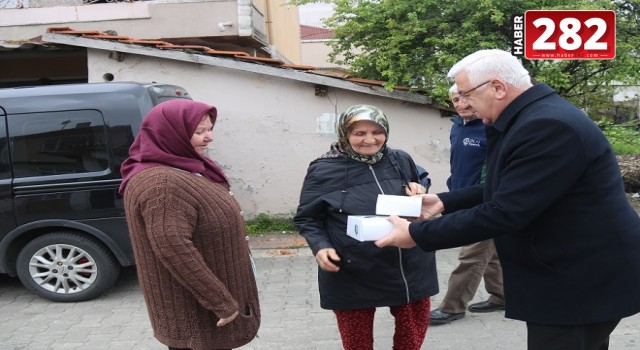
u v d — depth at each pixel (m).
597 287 1.97
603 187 1.95
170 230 2.08
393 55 6.89
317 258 2.59
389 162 2.75
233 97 7.05
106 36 6.87
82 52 8.14
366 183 2.67
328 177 2.70
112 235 4.66
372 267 2.60
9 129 4.65
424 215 2.62
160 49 6.81
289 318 4.35
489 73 2.05
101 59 6.99
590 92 7.30
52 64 9.23
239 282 2.37
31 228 4.66
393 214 2.41
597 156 1.92
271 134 7.11
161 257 2.10
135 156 2.29
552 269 2.00
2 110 4.67
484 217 1.97
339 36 7.59
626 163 8.05
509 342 3.74
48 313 4.61
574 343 2.02
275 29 11.73
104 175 4.62
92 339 4.05
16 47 7.00
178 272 2.10
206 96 7.04
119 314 4.54
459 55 6.55
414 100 6.81
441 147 7.01
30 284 4.83
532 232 2.02
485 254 3.92
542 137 1.89
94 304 4.79
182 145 2.26
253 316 2.48
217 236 2.25
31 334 4.16
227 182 2.51
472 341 3.77
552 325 2.04
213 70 7.00
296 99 7.04
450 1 6.82
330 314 4.41
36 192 4.62
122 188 2.30
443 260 5.89
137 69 6.99
